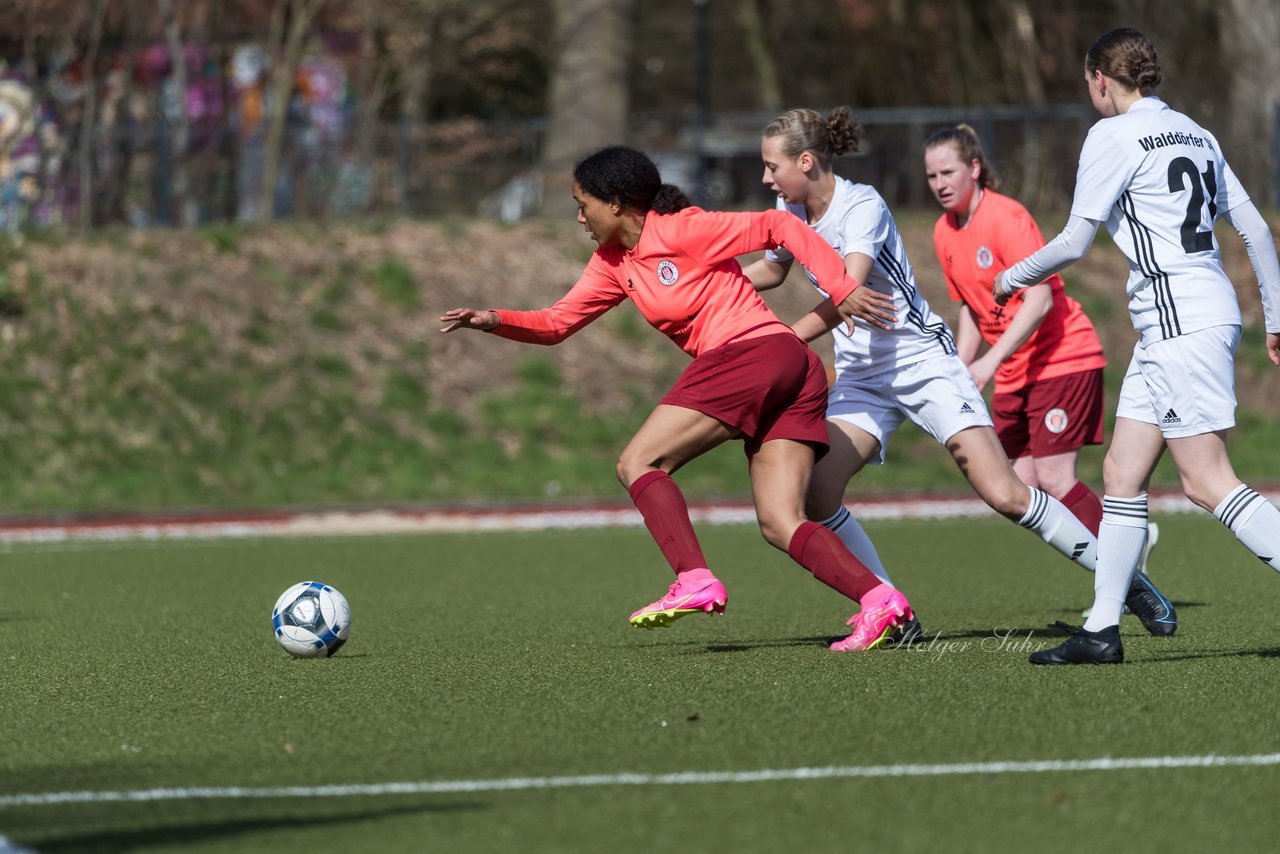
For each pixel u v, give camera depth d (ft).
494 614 107.04
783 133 83.61
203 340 243.60
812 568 82.28
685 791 52.01
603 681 74.38
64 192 284.41
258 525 195.31
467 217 295.69
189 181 301.02
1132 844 45.98
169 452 226.58
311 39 335.26
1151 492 213.87
